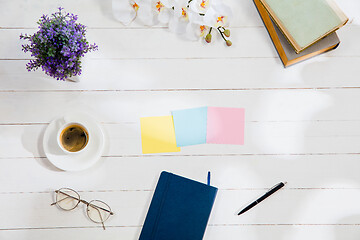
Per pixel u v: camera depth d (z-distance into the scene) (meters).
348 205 1.18
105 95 1.22
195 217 1.14
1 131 1.19
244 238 1.17
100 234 1.16
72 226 1.16
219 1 1.19
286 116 1.22
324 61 1.25
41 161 1.18
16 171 1.18
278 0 1.14
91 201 1.17
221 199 1.18
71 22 1.09
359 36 1.26
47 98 1.21
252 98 1.23
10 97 1.21
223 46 1.25
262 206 1.18
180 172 1.19
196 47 1.25
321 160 1.20
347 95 1.23
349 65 1.24
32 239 1.16
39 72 1.22
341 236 1.17
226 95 1.23
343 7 1.27
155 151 1.19
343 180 1.19
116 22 1.25
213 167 1.19
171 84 1.23
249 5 1.27
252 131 1.21
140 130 1.21
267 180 1.19
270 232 1.17
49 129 1.16
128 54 1.24
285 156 1.20
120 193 1.18
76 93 1.21
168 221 1.14
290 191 1.19
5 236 1.15
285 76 1.24
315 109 1.22
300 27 1.13
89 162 1.15
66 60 1.08
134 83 1.23
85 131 1.15
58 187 1.18
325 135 1.21
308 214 1.18
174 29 1.24
